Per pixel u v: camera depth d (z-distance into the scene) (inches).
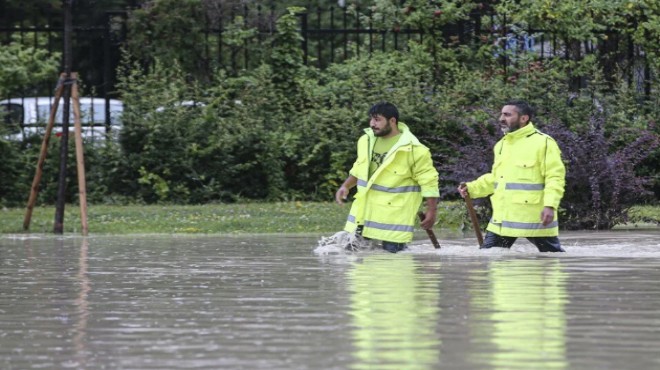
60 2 3757.4
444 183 2469.2
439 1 2930.6
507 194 1472.7
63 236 1903.3
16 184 2591.0
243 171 2689.5
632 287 984.3
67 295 956.0
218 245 1615.4
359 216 1489.9
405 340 695.7
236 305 873.5
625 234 1883.6
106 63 2751.0
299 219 2160.4
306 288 991.0
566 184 2057.1
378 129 1485.0
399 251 1471.5
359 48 2984.7
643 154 2251.5
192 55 2977.4
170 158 2642.7
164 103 2677.2
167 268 1216.8
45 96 3624.5
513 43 2942.9
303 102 2795.3
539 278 1069.8
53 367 618.8
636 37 2878.9
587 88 2731.3
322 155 2714.1
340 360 631.2
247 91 2741.1
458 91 2736.2
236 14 3063.5
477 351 655.8
